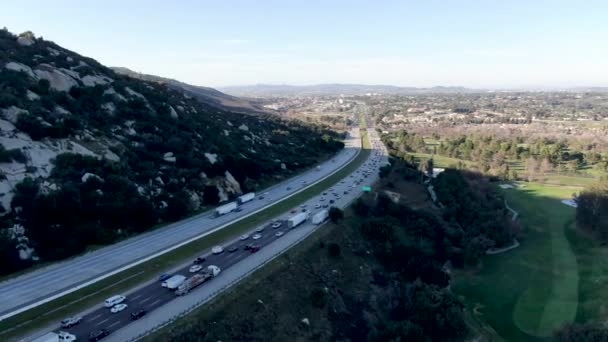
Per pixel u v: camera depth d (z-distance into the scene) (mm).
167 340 57562
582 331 71312
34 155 91188
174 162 122625
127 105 136250
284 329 68438
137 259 81188
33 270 75250
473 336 77062
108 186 96250
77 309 63781
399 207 122688
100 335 56406
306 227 104812
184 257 84875
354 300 82375
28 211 81125
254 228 104000
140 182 106125
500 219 125250
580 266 105875
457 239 111312
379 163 195250
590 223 123062
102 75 145125
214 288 71688
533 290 94250
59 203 83875
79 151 101125
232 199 127562
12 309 62281
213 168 128625
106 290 69812
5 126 92688
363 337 73688
